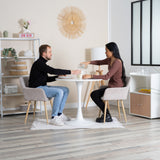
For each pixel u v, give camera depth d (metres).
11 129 4.17
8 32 5.43
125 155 2.98
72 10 5.99
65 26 5.93
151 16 5.35
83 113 5.38
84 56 6.17
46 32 5.75
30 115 5.25
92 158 2.90
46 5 5.72
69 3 5.95
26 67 5.38
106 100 4.40
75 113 5.42
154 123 4.50
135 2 5.71
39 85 4.56
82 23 6.11
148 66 5.46
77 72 4.46
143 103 4.96
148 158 2.89
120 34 6.15
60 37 5.90
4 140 3.59
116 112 5.47
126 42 6.01
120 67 4.48
